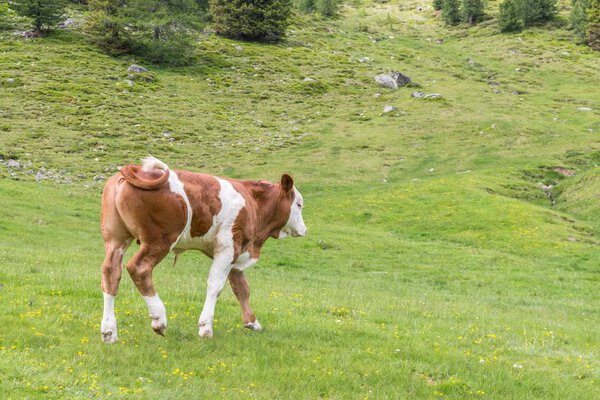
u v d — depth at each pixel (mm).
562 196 48531
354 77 91688
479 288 27047
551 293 26672
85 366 8805
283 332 12281
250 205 11328
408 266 31547
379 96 82750
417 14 154875
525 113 76062
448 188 47844
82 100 67250
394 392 9508
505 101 82438
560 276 30047
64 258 22250
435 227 40500
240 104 76062
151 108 69188
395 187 49438
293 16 128500
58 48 83062
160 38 88875
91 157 53094
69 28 92750
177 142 60312
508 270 31281
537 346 13812
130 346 10016
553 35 133500
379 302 18688
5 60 75688
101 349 9578
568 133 65562
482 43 129000
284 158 57969
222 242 10820
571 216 43562
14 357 8594
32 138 55406
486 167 55344
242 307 12070
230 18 104375
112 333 10078
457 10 145625
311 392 9094
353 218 43000
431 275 29859
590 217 43344
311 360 10508
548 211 42969
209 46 97312
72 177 47438
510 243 36812
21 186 41438
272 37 107312
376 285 25188
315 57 100688
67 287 14406
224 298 15141
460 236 38469
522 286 27922
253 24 105000
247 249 11438
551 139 63375
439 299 22375
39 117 61125
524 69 109188
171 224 9945
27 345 9391
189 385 8703
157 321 10078
